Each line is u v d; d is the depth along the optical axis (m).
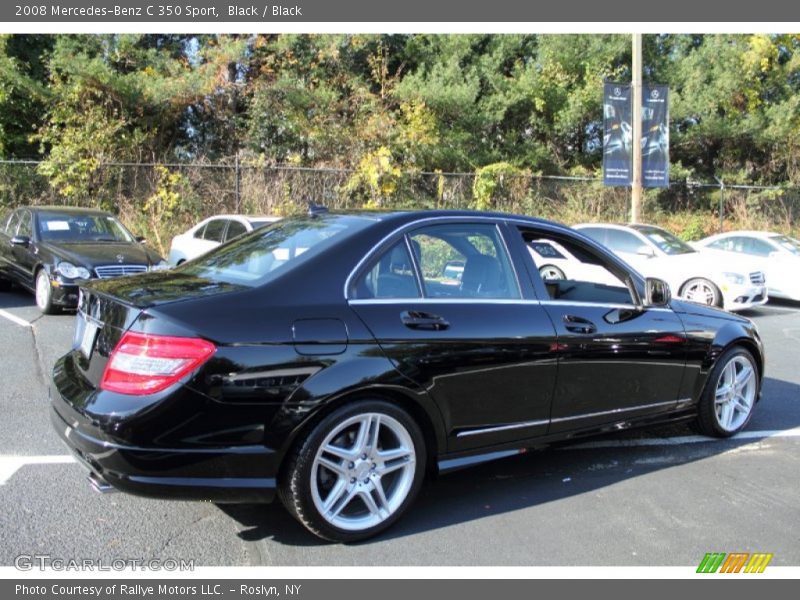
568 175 21.41
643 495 3.97
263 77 18.45
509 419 3.73
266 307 3.07
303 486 3.09
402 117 19.20
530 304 3.85
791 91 22.03
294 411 3.03
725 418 4.94
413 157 18.73
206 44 18.64
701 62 21.69
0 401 5.27
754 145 22.47
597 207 19.36
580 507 3.79
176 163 16.83
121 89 16.09
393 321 3.33
